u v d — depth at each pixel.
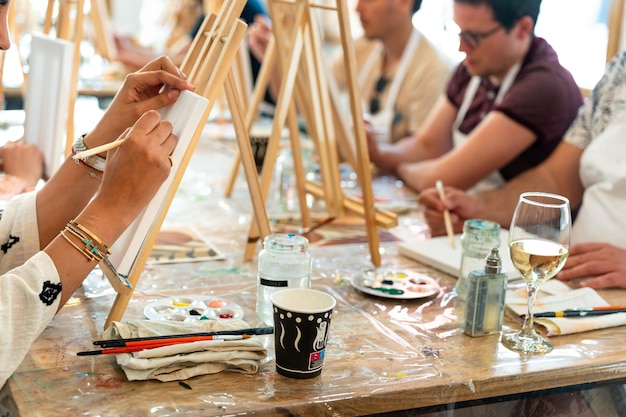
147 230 1.31
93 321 1.38
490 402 1.25
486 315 1.37
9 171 2.18
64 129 2.29
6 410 1.13
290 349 1.17
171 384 1.15
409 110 3.31
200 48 1.55
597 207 1.91
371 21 3.27
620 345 1.37
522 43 2.48
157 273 1.65
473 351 1.32
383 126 3.36
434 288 1.60
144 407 1.08
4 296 1.14
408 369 1.23
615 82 2.10
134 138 1.22
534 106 2.41
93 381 1.15
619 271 1.65
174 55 4.30
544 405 1.29
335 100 2.03
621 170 1.88
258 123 3.40
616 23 3.06
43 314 1.17
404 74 3.32
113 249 1.35
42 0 4.23
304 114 2.09
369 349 1.31
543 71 2.45
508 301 1.53
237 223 2.08
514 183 2.25
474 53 2.50
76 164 1.44
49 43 2.29
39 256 1.19
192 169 2.70
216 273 1.67
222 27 1.44
